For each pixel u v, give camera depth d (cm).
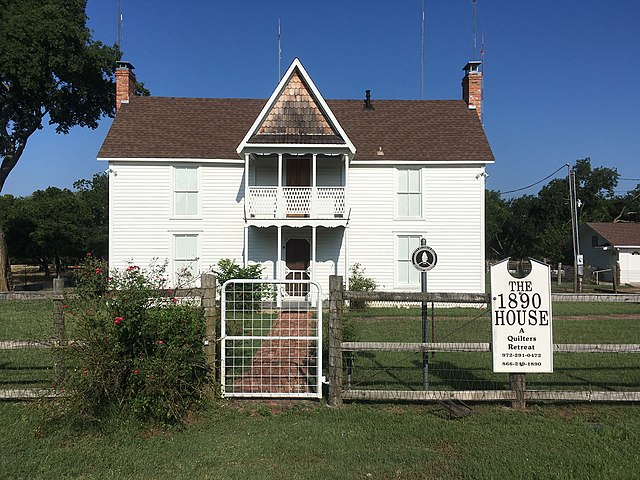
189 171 2050
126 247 2012
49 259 5031
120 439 532
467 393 636
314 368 817
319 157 2033
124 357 575
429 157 2052
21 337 1077
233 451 506
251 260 2038
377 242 2058
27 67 2541
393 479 450
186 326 615
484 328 1346
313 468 470
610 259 4325
